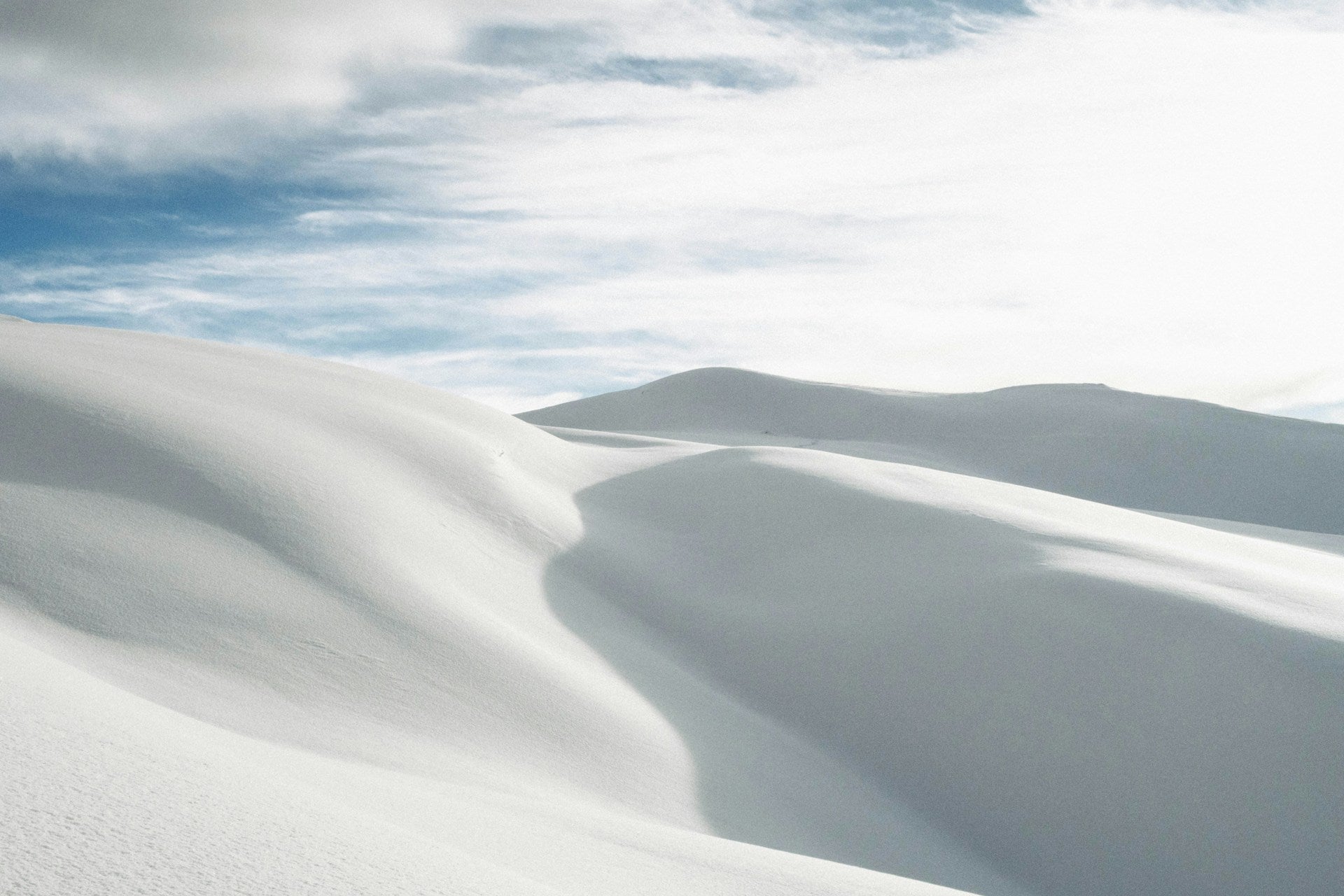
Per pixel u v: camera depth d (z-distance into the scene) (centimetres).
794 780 1427
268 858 258
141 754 322
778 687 1741
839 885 614
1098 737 1499
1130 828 1391
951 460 6794
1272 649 1500
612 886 462
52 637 1010
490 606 1598
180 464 1572
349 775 651
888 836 1365
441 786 786
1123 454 6838
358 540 1544
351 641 1266
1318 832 1302
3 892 190
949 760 1555
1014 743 1540
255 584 1315
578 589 1880
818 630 1841
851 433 7388
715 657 1823
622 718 1364
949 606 1800
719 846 761
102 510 1380
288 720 1019
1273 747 1391
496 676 1323
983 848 1434
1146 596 1669
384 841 328
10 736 287
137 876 218
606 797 1141
